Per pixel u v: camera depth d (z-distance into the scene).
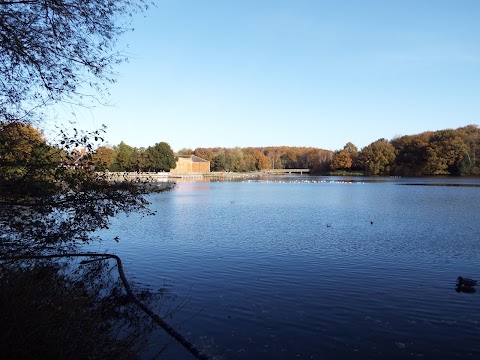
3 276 5.89
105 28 7.82
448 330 9.34
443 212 33.09
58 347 5.62
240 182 110.06
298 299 11.46
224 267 15.19
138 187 9.41
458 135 120.31
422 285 12.80
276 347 8.45
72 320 6.04
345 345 8.58
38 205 8.00
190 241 20.72
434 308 10.74
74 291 7.46
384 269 14.79
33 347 5.35
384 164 136.75
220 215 32.53
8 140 7.67
